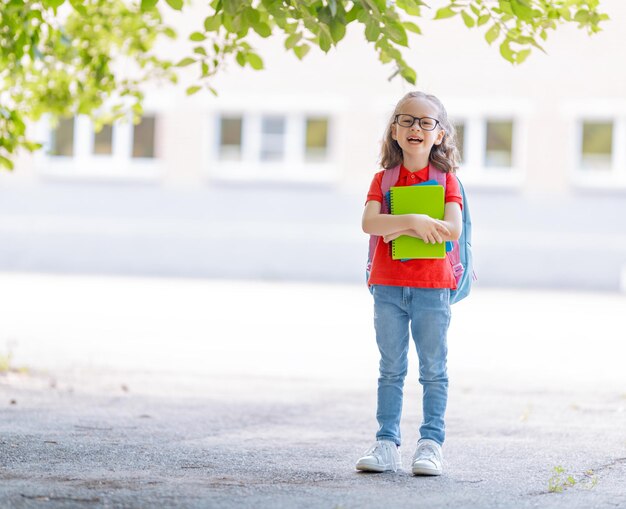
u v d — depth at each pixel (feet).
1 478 20.54
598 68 103.04
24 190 109.70
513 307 78.18
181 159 109.09
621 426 30.22
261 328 60.64
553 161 103.65
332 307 75.15
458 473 22.27
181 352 49.16
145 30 39.42
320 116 108.47
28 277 98.12
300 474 21.80
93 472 21.53
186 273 108.88
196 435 27.40
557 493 20.12
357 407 34.17
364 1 23.45
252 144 109.09
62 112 39.55
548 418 31.76
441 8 26.20
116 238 109.19
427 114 21.70
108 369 42.42
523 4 25.34
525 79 104.27
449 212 21.54
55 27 37.60
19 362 43.16
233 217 108.58
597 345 54.85
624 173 102.37
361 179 107.55
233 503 18.49
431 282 21.48
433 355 21.75
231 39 29.53
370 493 19.65
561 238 103.04
